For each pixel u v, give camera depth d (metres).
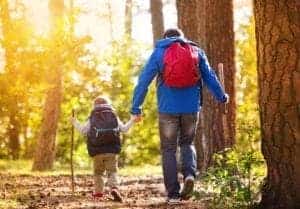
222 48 16.09
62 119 31.20
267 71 8.37
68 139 31.58
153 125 32.03
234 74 16.17
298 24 8.14
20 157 32.72
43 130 23.88
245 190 9.00
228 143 15.73
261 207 8.60
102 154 12.44
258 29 8.48
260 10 8.41
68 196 13.45
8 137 31.94
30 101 22.14
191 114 10.82
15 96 20.14
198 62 10.77
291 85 8.20
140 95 10.76
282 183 8.34
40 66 20.30
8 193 14.01
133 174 21.20
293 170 8.24
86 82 31.05
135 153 32.03
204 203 10.38
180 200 10.82
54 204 11.86
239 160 9.27
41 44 20.53
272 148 8.40
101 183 12.67
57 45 22.41
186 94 10.76
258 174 9.30
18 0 21.14
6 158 32.47
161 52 10.68
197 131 18.95
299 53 8.16
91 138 12.50
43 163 23.78
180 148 11.01
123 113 31.17
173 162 10.82
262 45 8.42
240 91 28.98
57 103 23.94
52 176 19.84
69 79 30.67
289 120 8.23
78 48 24.97
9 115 21.55
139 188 15.27
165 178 10.84
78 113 31.08
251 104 27.36
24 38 19.69
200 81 10.92
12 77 19.73
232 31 16.17
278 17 8.23
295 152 8.22
